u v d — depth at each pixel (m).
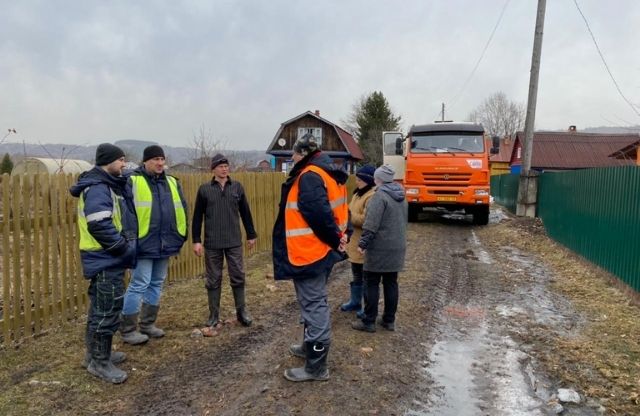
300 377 3.84
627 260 6.73
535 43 15.08
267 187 10.14
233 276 5.04
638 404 3.62
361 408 3.49
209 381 3.84
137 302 4.46
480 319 5.62
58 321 4.85
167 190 4.62
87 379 3.79
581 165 38.25
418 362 4.34
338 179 3.85
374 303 4.92
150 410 3.40
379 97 62.94
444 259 9.16
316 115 42.75
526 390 3.87
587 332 5.14
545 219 12.90
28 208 4.44
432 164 13.67
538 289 6.99
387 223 4.71
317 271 3.70
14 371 3.88
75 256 5.06
